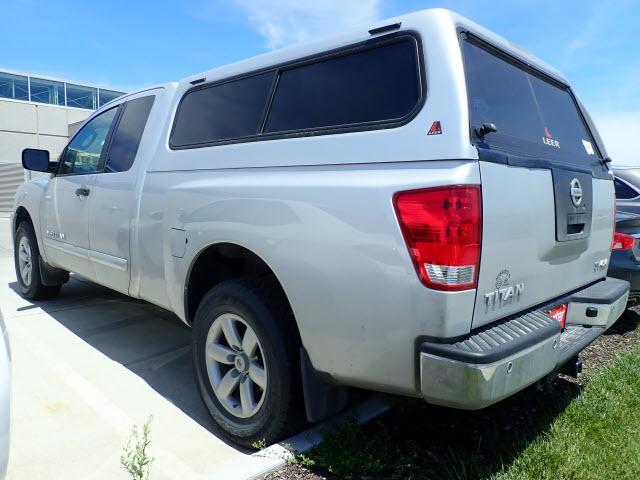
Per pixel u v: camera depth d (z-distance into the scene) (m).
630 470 2.45
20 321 4.77
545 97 3.03
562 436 2.75
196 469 2.46
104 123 4.30
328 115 2.45
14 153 23.84
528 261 2.32
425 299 1.95
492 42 2.51
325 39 2.61
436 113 2.05
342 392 2.54
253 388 2.69
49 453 2.58
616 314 3.01
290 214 2.35
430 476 2.40
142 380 3.51
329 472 2.41
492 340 2.02
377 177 2.12
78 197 4.23
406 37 2.25
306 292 2.29
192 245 2.90
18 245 5.58
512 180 2.17
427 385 1.97
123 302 5.49
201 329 2.85
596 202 3.06
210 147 3.00
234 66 3.10
